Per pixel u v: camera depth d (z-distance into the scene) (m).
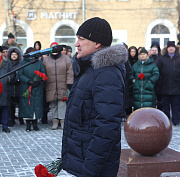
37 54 3.31
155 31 19.81
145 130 4.29
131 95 9.86
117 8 19.53
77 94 2.50
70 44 19.41
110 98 2.32
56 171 2.90
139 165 4.12
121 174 4.25
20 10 18.78
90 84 2.43
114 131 2.30
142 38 19.73
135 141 4.34
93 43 2.54
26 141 7.29
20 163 5.64
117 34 19.62
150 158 4.30
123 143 7.07
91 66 2.50
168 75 9.16
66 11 19.22
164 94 9.26
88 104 2.44
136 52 10.27
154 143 4.28
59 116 8.52
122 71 2.46
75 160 2.50
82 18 19.36
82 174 2.46
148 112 4.45
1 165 5.52
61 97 8.36
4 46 10.27
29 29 18.91
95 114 2.41
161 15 19.69
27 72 8.23
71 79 8.34
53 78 8.32
